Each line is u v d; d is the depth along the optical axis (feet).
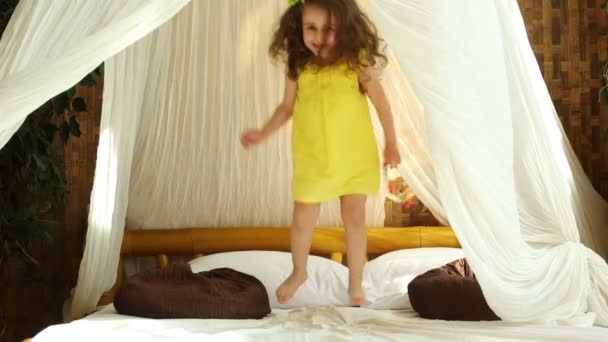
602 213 12.39
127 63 10.54
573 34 13.51
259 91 12.39
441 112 7.64
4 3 10.66
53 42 7.34
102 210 10.29
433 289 9.69
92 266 10.35
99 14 7.42
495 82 8.14
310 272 11.21
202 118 12.39
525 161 10.02
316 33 7.81
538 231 10.25
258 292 10.21
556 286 8.85
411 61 7.63
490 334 8.04
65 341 7.92
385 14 7.63
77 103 11.66
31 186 11.27
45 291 12.83
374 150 8.28
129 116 10.76
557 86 13.55
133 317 9.54
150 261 12.89
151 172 12.48
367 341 7.96
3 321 12.16
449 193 7.75
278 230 12.35
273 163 12.54
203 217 12.62
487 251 8.00
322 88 8.13
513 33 9.89
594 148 13.55
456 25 7.73
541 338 7.80
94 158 12.98
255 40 12.33
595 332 8.07
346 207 8.33
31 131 11.07
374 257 13.01
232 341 7.98
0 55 7.30
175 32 12.22
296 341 8.04
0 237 11.10
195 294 9.74
